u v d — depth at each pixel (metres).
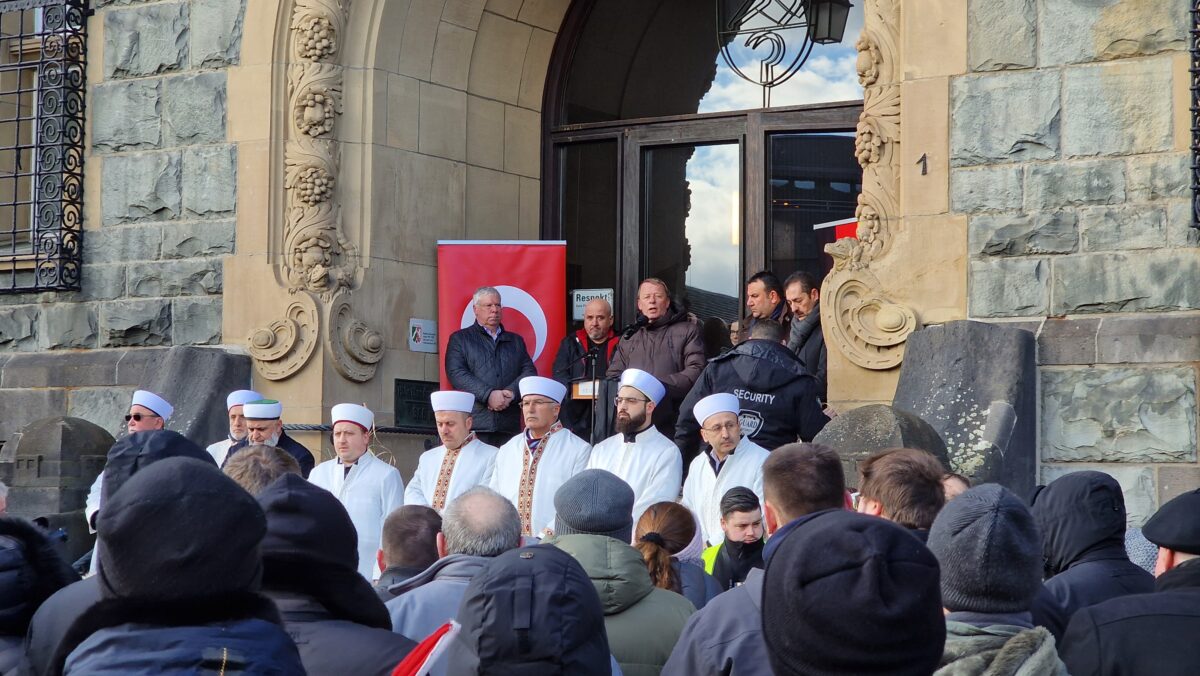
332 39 9.32
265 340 9.15
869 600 2.33
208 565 2.39
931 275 7.63
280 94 9.37
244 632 2.41
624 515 4.30
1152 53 7.32
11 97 10.59
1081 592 3.76
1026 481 7.03
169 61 9.70
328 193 9.27
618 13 10.24
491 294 9.18
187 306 9.54
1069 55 7.48
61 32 9.93
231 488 2.45
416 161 9.58
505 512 4.05
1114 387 7.20
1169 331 7.12
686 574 4.70
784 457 3.61
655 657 4.00
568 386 9.14
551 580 3.06
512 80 10.18
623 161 10.11
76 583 3.41
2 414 10.02
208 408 8.92
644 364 8.57
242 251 9.34
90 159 9.94
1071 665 3.18
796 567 2.40
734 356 7.16
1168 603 3.17
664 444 7.19
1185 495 3.54
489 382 9.05
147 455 4.01
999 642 2.71
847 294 7.77
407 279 9.49
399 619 3.87
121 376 9.66
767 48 9.78
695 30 10.02
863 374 7.71
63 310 9.95
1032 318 7.44
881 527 2.43
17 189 10.05
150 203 9.69
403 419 9.39
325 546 3.13
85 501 8.85
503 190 10.09
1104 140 7.39
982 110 7.62
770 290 8.37
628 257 10.06
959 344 7.23
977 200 7.59
